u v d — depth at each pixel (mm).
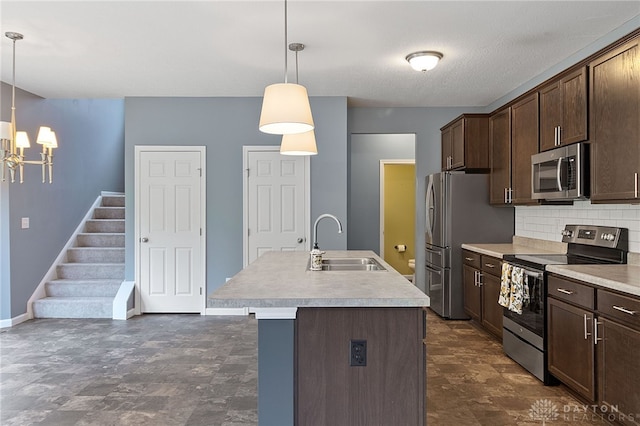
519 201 4348
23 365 3734
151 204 5504
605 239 3490
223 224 5516
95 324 5043
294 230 5500
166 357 3932
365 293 2094
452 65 4242
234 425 2688
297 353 2041
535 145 4008
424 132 6012
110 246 6309
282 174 5500
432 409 2898
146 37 3572
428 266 5664
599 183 3084
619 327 2475
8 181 4957
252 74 4559
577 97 3332
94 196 6934
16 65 4266
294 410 2033
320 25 3336
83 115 6574
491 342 4348
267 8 3062
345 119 5453
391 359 2045
